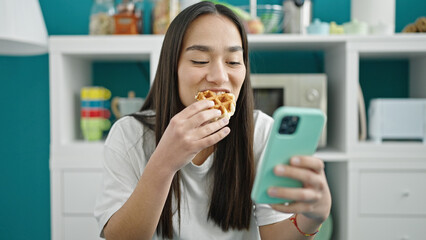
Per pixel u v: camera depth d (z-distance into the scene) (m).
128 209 0.77
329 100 2.03
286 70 2.16
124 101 1.93
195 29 0.86
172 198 0.99
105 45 1.77
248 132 0.99
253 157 1.01
